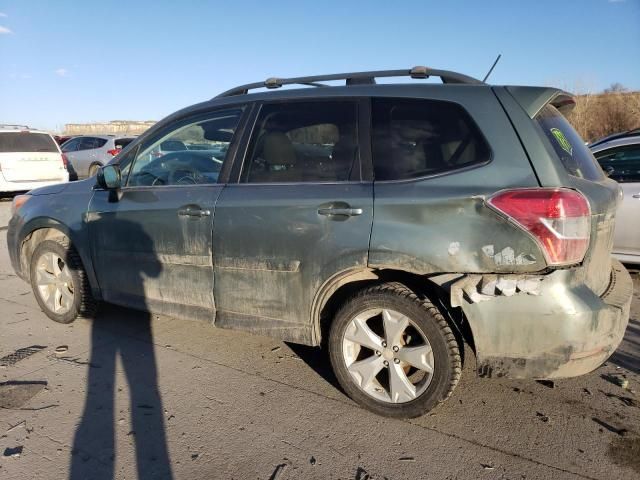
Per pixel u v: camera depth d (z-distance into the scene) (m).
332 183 3.04
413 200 2.75
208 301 3.51
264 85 3.63
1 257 7.41
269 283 3.22
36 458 2.66
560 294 2.54
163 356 3.88
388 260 2.79
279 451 2.72
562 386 3.38
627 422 2.96
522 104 2.77
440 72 3.13
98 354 3.91
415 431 2.89
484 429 2.90
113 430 2.91
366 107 3.09
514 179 2.60
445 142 2.83
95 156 17.31
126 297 4.00
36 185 13.39
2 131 12.82
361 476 2.52
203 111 3.69
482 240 2.61
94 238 4.09
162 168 3.81
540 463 2.61
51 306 4.54
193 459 2.66
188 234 3.49
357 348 3.12
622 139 5.84
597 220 2.71
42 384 3.44
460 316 2.83
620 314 2.67
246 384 3.44
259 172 3.31
